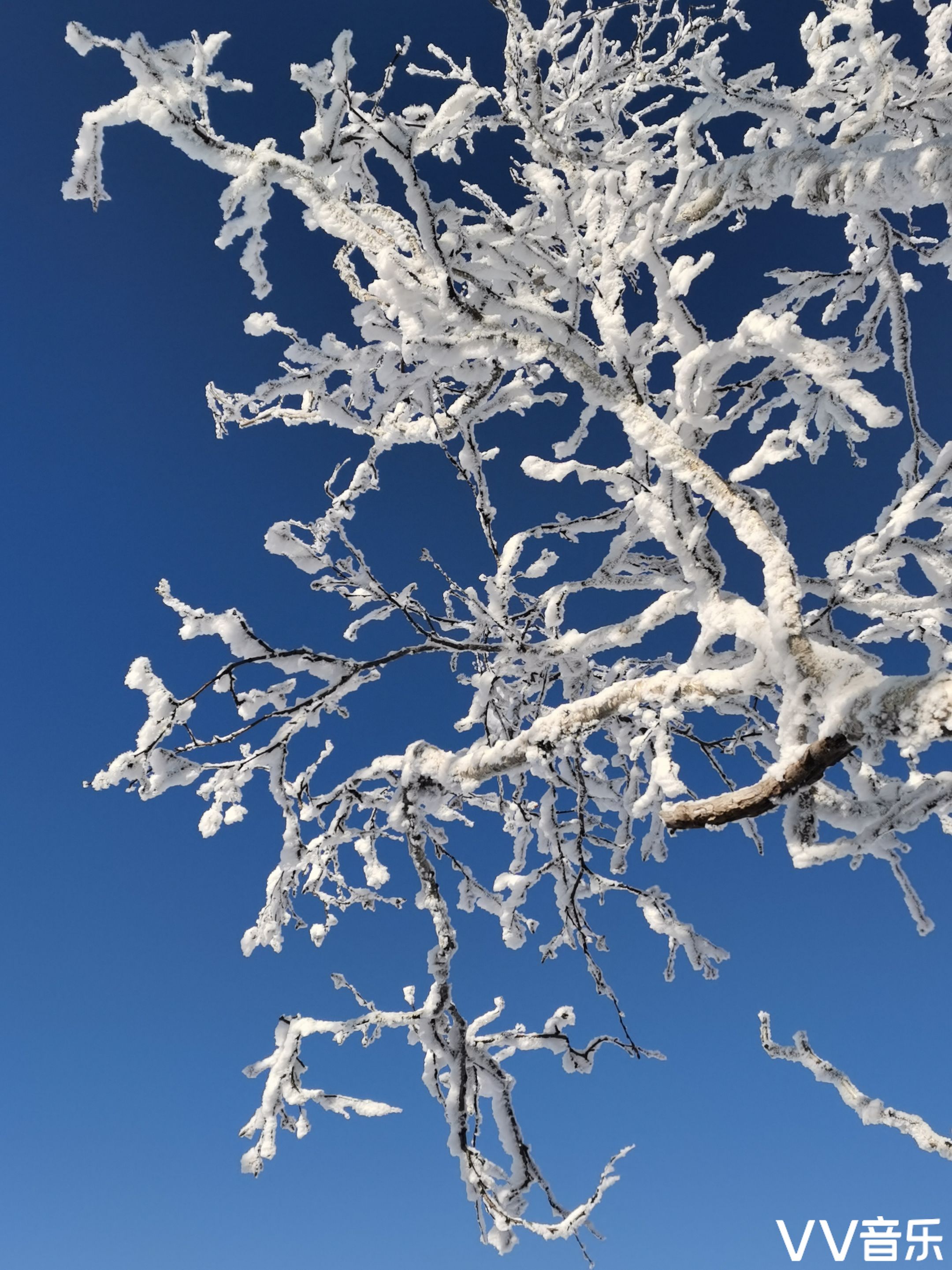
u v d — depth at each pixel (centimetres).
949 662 299
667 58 370
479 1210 304
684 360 266
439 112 234
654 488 285
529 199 352
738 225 327
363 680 356
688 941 325
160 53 206
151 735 311
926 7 312
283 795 349
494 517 373
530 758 306
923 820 221
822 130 296
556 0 343
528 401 353
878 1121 244
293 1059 315
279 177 227
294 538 366
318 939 350
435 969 317
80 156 212
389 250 244
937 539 277
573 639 343
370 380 327
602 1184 295
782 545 246
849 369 210
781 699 265
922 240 284
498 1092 334
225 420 342
